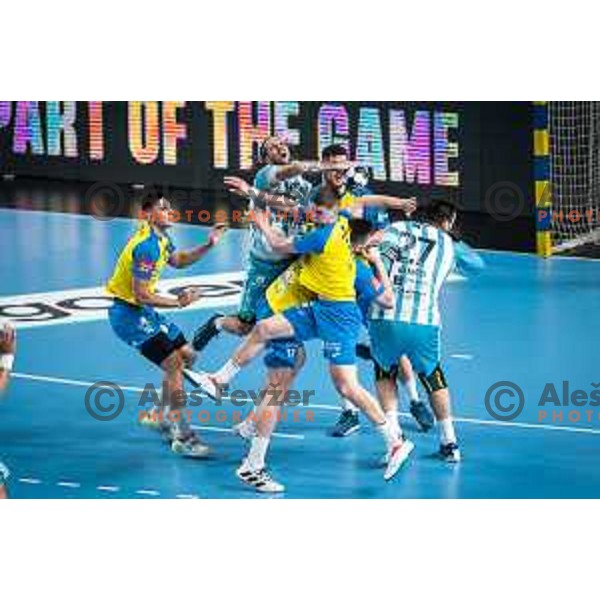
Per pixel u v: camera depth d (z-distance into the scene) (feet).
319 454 103.60
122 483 98.37
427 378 100.58
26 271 152.66
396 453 97.76
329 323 96.89
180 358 102.89
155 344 102.17
